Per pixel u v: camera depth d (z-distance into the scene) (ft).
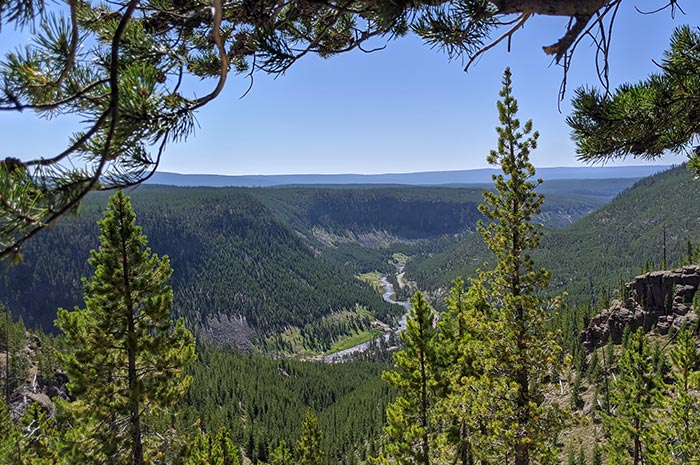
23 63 8.05
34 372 198.18
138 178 8.27
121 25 6.68
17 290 631.56
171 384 53.47
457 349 63.93
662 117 13.19
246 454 271.08
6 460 47.01
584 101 13.66
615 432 93.81
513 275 59.06
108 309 49.55
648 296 234.99
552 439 56.85
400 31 13.26
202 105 8.53
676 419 67.31
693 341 70.08
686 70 12.67
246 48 13.29
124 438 50.60
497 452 59.47
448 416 58.70
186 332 53.98
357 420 314.55
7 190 7.09
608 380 196.75
